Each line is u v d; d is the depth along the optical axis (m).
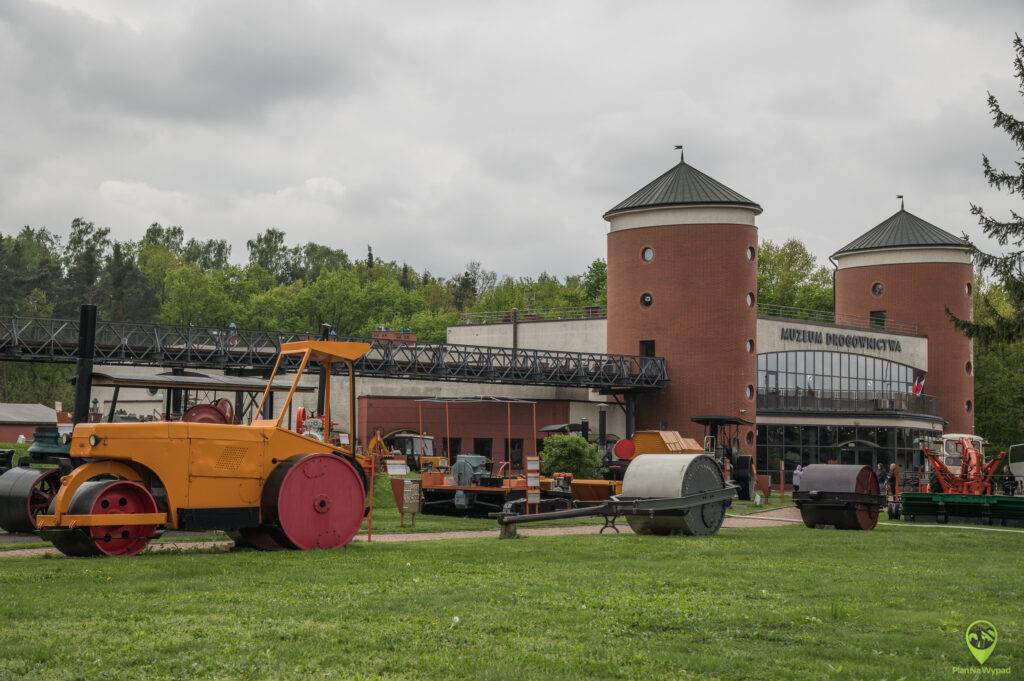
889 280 85.56
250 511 17.45
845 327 74.75
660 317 64.19
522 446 64.25
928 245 84.50
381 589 13.00
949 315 39.22
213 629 10.27
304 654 9.29
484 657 9.29
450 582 13.86
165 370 53.41
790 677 8.84
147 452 16.56
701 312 63.31
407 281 198.12
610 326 66.88
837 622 11.49
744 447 63.19
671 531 24.05
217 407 23.94
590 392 68.81
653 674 8.82
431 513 33.34
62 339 51.38
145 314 126.88
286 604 11.72
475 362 58.25
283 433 17.89
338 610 11.37
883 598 13.43
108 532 16.25
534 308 143.50
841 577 15.66
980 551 21.92
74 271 145.75
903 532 28.06
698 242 63.59
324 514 18.00
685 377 63.44
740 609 12.11
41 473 20.06
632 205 65.19
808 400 71.44
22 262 142.12
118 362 48.41
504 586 13.55
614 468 39.12
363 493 18.55
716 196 63.84
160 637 9.86
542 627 10.72
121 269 130.50
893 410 72.44
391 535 23.69
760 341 68.12
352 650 9.50
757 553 19.59
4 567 14.63
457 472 33.31
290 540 17.53
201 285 116.12
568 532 25.59
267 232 186.50
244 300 126.88
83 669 8.65
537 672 8.74
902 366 80.12
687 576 15.28
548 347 73.31
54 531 15.91
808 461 69.06
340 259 186.12
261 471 17.62
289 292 120.88
